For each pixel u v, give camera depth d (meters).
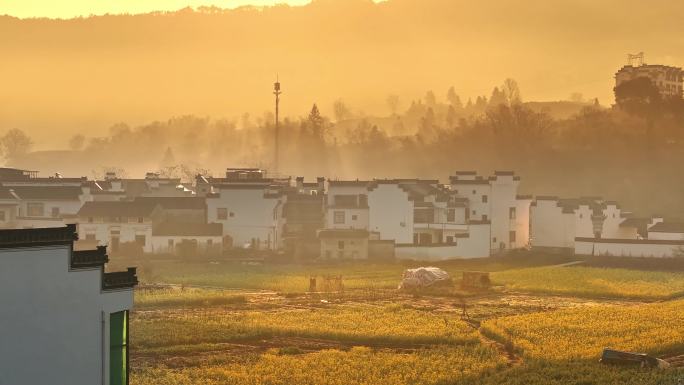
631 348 143.75
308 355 140.25
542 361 133.75
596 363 133.00
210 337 150.50
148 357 136.62
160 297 191.12
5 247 80.31
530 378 122.75
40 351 82.44
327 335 154.88
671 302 197.12
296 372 126.69
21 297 81.31
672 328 161.88
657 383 120.44
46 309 82.62
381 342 152.38
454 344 150.50
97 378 85.50
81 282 84.50
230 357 137.00
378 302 196.50
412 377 124.38
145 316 171.12
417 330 158.50
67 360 83.88
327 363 132.50
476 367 131.00
